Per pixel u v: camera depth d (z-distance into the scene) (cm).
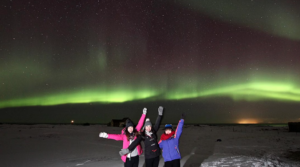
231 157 873
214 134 2489
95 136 2216
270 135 2270
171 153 482
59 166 806
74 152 1169
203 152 1124
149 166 473
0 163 885
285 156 965
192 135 2355
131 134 473
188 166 739
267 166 677
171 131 504
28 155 1081
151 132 486
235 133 2619
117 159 933
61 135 2336
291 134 2378
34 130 3136
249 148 1281
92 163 847
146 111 516
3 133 2552
